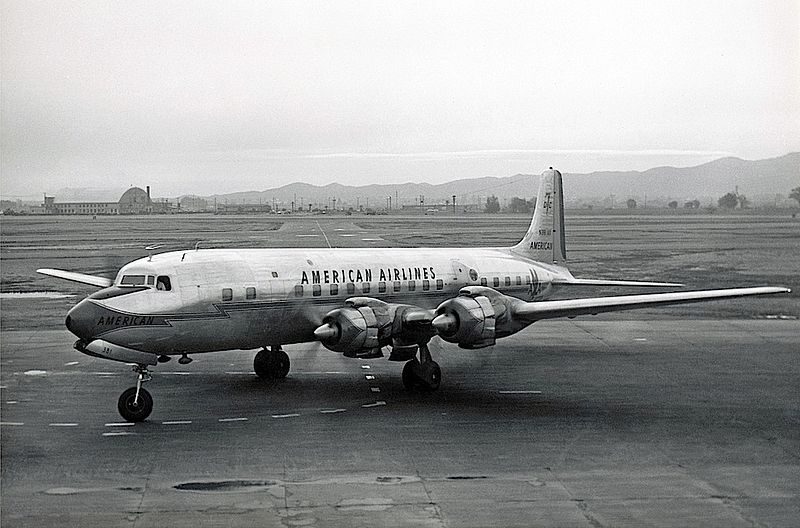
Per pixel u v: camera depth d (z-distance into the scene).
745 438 18.69
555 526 13.20
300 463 16.52
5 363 27.89
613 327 38.91
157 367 27.22
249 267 22.59
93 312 19.61
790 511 13.94
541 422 20.02
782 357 30.39
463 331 21.89
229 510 13.86
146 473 15.83
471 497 14.56
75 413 20.75
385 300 25.08
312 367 27.22
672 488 15.11
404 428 19.31
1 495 14.55
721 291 23.58
